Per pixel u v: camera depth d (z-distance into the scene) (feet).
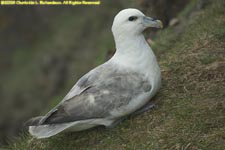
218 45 43.93
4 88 82.48
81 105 34.76
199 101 37.09
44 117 33.73
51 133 34.42
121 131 36.06
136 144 34.50
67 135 37.93
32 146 39.60
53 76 79.20
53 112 34.35
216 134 33.42
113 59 36.88
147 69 35.86
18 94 79.56
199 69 41.01
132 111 36.01
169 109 36.91
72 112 34.58
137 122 36.45
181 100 37.70
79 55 79.15
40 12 93.71
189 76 40.52
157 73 36.45
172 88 39.55
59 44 84.74
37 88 79.15
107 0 85.15
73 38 83.97
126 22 35.73
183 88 39.17
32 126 35.37
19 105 77.71
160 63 44.52
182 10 59.52
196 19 51.96
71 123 34.71
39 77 80.84
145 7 62.03
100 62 62.34
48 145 38.37
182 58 43.55
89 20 84.99
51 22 92.32
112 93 34.99
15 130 73.92
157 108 37.37
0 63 90.38
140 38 36.22
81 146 36.50
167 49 50.14
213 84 38.81
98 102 34.78
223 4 50.42
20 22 96.63
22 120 74.74
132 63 35.88
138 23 35.76
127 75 35.47
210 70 40.37
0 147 42.86
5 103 79.15
